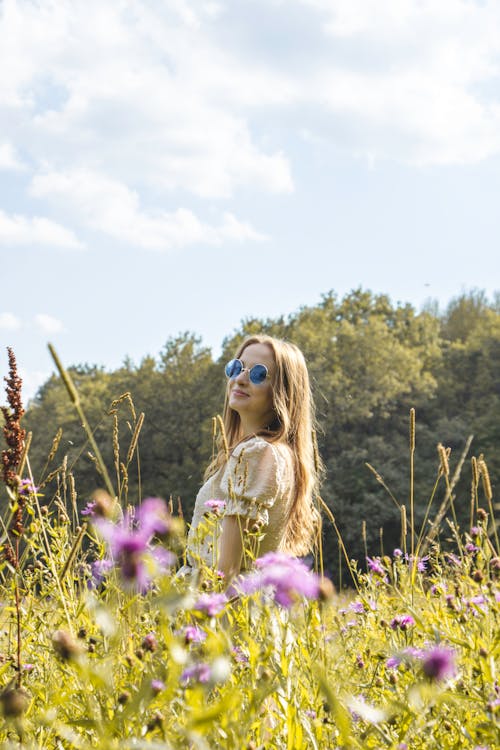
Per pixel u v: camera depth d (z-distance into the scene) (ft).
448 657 4.50
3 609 5.41
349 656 6.43
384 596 7.34
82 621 5.24
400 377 105.40
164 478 96.27
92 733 4.50
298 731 4.49
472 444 92.79
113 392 105.60
